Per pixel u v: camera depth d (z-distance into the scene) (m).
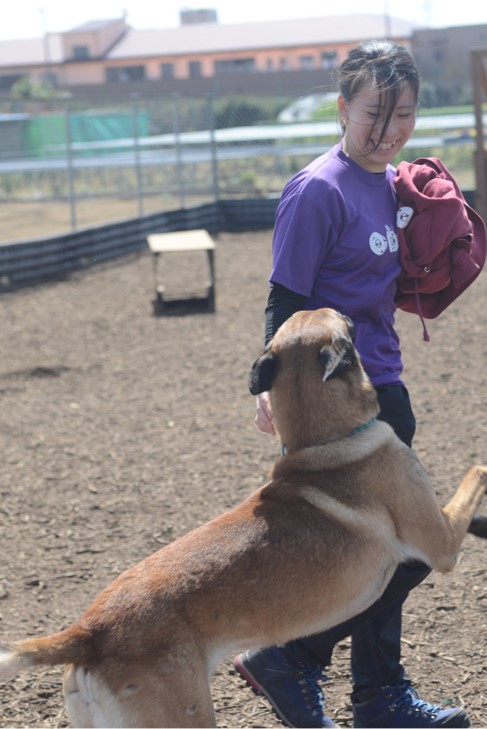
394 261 3.03
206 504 5.41
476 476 3.04
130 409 7.39
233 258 14.66
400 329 9.60
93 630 2.56
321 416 2.85
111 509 5.42
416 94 2.93
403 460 2.84
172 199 22.08
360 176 2.97
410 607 4.14
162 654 2.51
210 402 7.46
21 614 4.27
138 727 2.48
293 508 2.77
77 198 19.97
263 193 21.59
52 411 7.45
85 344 9.66
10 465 6.25
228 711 3.51
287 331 2.89
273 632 2.66
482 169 14.70
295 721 3.01
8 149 23.17
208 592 2.59
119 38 68.62
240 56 64.94
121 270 14.04
